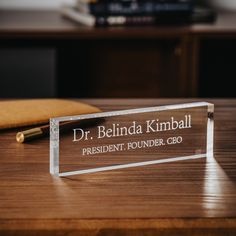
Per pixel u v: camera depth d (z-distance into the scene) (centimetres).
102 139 72
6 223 55
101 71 190
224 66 188
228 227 55
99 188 63
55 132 66
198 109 76
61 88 191
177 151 74
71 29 162
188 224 55
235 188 63
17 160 72
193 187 64
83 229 55
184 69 165
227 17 197
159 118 76
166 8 176
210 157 74
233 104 103
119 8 172
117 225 55
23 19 186
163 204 59
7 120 85
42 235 55
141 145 75
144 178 66
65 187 63
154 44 186
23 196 61
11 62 177
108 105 101
